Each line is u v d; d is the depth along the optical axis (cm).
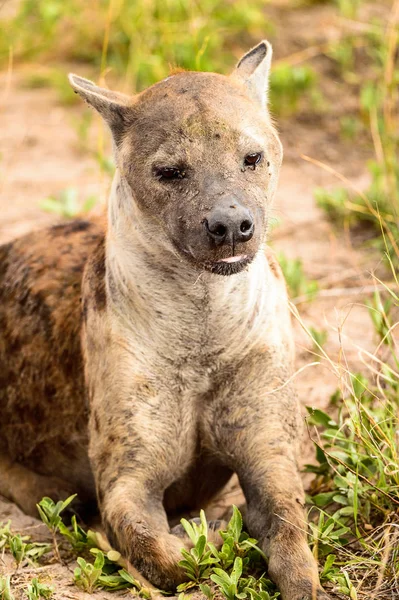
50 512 888
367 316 1224
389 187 1345
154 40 1798
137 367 890
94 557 880
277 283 941
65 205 1439
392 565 812
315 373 1122
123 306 891
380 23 1822
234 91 870
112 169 1535
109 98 898
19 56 1931
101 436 900
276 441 888
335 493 907
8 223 1460
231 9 1864
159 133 841
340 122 1672
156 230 853
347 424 929
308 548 810
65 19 1977
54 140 1706
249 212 802
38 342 1009
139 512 854
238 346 889
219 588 808
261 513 859
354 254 1355
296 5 1934
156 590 812
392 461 888
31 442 1030
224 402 902
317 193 1441
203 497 959
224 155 829
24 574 853
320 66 1789
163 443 896
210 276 857
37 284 1029
